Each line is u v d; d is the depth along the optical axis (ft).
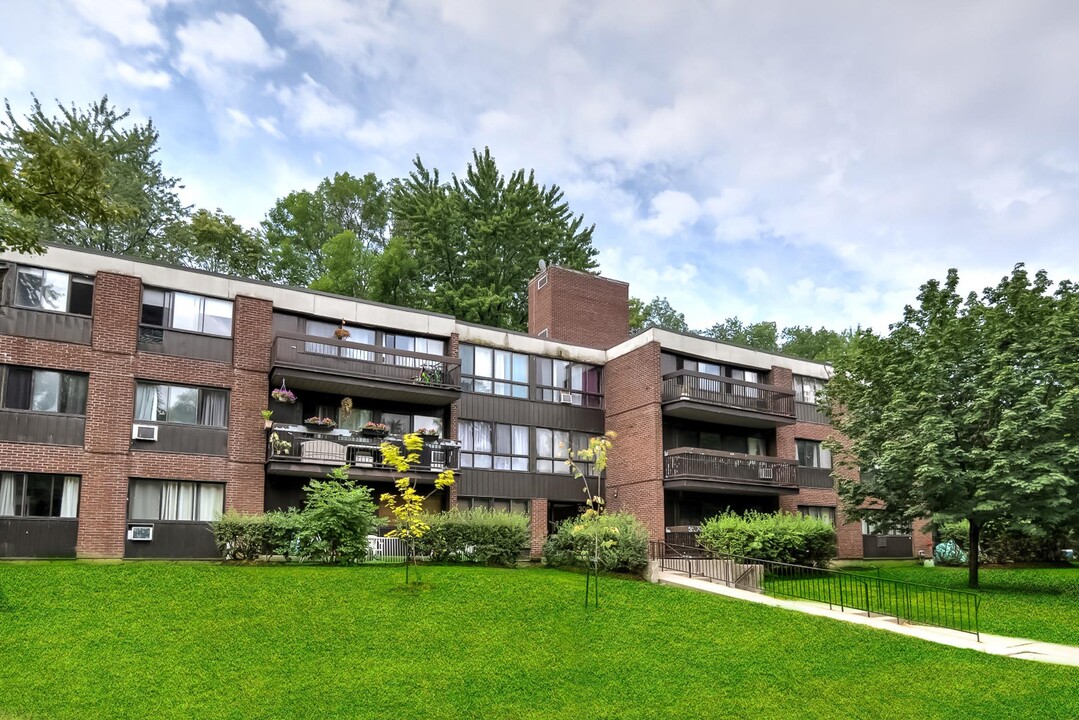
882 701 43.39
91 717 37.60
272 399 88.63
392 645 49.39
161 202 152.97
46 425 75.87
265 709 39.52
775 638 54.29
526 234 161.79
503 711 40.93
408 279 159.74
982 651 51.85
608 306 120.06
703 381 108.47
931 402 78.69
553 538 87.66
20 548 72.95
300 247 178.91
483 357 104.73
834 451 93.91
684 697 43.55
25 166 52.34
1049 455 72.90
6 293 76.07
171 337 83.15
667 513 105.91
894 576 89.92
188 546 80.23
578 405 110.73
